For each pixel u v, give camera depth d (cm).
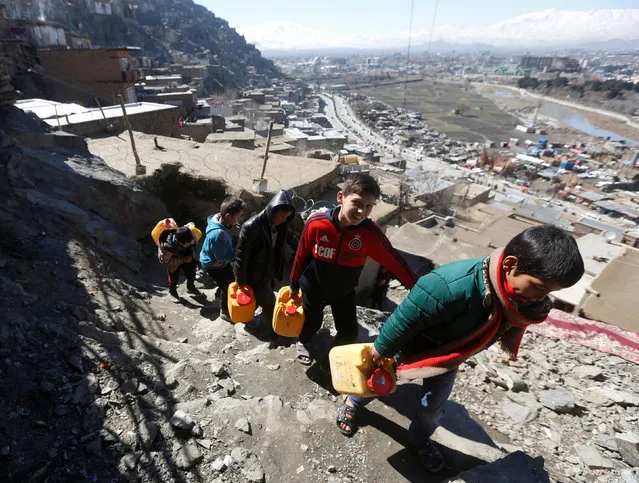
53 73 2762
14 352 250
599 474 275
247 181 738
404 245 820
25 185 552
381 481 231
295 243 600
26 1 6606
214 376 301
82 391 236
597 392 367
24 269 396
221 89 9312
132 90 3016
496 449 260
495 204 4238
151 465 208
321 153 2731
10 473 179
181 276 652
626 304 551
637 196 6144
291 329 306
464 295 166
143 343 328
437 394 214
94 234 559
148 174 745
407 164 7494
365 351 209
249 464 222
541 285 143
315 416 272
